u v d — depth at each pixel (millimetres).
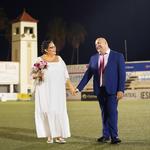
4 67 47406
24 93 47500
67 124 9086
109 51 8859
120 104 28250
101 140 9172
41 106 9016
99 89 8867
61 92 9039
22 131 11922
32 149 8445
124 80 8727
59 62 9102
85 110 21953
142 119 15383
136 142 9188
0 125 13859
